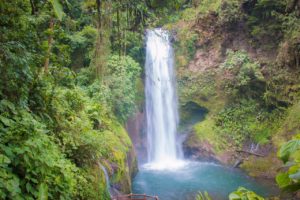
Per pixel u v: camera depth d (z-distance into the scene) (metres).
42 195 3.58
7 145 3.76
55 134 5.90
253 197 1.45
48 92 6.11
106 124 9.88
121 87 11.22
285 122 12.55
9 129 3.90
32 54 5.52
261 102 14.16
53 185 4.23
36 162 3.77
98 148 6.59
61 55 7.30
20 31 5.30
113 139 9.52
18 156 3.70
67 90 7.41
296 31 12.65
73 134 6.22
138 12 5.63
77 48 12.16
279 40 13.72
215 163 13.45
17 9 5.18
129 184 9.14
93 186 6.11
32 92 5.52
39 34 6.38
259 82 14.02
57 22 7.07
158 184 10.81
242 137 13.63
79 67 12.18
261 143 12.88
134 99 12.69
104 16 6.22
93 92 10.34
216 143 13.85
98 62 9.26
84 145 6.35
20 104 4.73
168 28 14.73
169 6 5.27
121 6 5.64
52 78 6.45
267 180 11.05
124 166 9.05
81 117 7.53
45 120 5.74
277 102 13.57
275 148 12.16
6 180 3.29
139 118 13.95
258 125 13.64
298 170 1.31
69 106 7.20
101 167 7.38
